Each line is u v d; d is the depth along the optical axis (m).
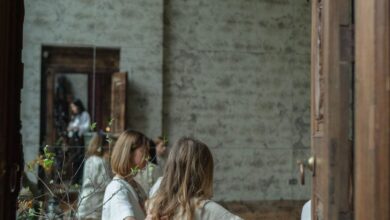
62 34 7.60
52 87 7.70
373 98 1.07
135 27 7.80
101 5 7.71
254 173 8.34
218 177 8.22
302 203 8.12
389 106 1.04
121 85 7.40
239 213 7.29
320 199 1.47
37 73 7.50
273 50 8.45
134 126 7.78
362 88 1.15
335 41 1.35
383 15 1.05
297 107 8.52
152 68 7.85
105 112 7.88
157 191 1.75
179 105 8.12
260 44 8.41
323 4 1.47
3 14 1.33
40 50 7.53
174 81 8.10
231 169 8.27
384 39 1.04
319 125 1.53
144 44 7.83
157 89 7.86
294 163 8.47
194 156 1.71
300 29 8.55
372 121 1.07
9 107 1.40
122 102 7.37
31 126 7.47
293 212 7.43
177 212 1.67
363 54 1.14
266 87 8.42
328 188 1.34
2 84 1.34
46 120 7.68
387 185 1.03
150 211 1.71
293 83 8.51
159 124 7.85
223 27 8.29
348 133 1.34
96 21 7.70
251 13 8.38
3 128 1.34
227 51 8.29
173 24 8.12
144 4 7.84
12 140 1.43
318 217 1.51
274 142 8.43
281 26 8.49
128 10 7.79
